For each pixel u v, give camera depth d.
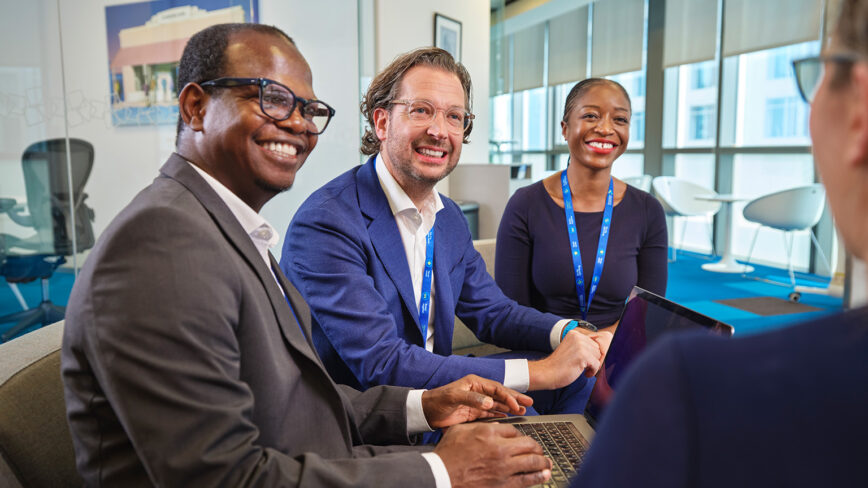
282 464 0.68
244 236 0.79
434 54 1.33
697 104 6.64
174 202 0.72
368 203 1.32
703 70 6.50
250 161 0.85
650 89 7.16
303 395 0.82
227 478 0.63
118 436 0.66
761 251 6.11
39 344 0.91
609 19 7.88
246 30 0.84
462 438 0.81
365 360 1.15
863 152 0.26
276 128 0.85
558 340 1.40
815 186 4.70
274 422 0.76
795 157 5.57
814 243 5.50
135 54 3.26
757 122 5.92
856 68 0.26
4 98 3.07
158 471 0.61
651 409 0.28
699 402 0.28
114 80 3.29
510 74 10.24
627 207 1.71
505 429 0.83
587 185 1.69
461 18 4.69
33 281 3.29
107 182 3.38
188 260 0.66
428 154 1.30
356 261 1.23
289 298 0.96
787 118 5.57
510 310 1.50
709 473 0.26
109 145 3.35
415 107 1.29
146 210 0.67
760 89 5.84
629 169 7.75
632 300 1.09
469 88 1.44
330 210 1.25
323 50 3.44
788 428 0.26
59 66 3.20
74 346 0.65
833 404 0.26
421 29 4.22
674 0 6.72
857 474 0.24
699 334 0.32
